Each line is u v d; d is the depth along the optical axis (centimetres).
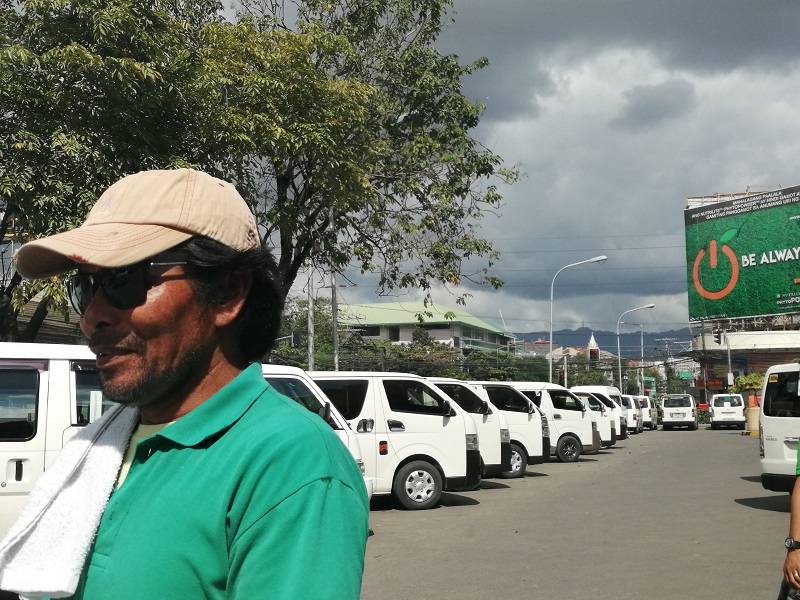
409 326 7444
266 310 163
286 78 1320
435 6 1727
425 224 1650
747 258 4138
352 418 1204
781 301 3991
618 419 3152
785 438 1129
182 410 156
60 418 701
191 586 129
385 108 1684
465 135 1720
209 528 130
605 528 1033
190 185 154
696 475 1745
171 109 1135
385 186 1672
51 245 143
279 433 136
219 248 153
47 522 146
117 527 139
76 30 1068
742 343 5328
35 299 1658
